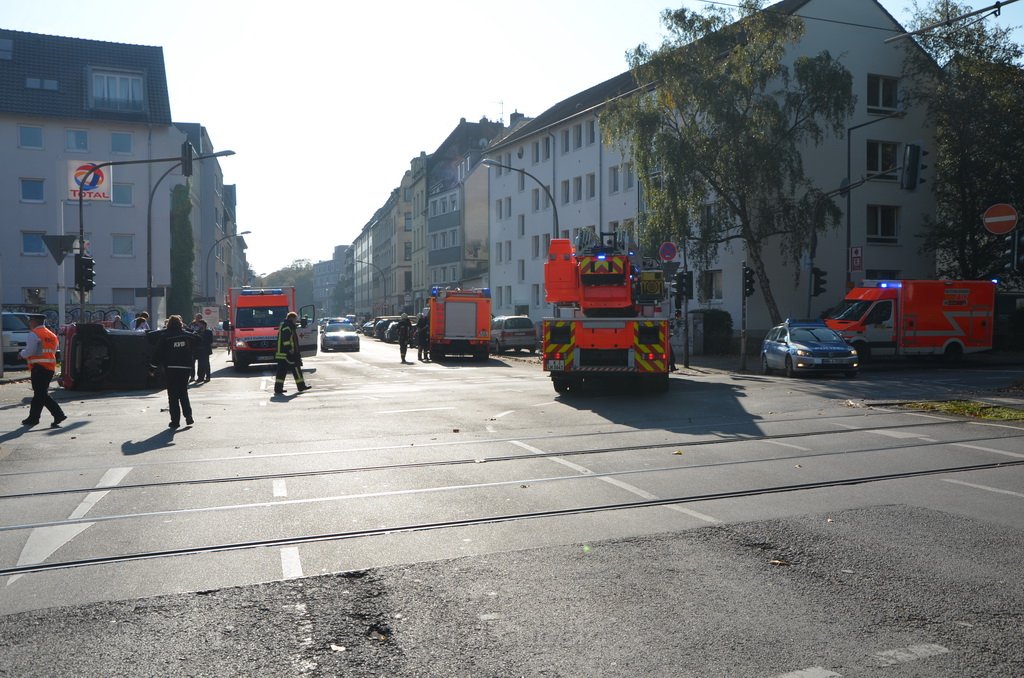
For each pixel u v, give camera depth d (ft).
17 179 166.40
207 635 15.34
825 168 126.62
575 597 17.12
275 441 39.65
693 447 36.37
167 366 45.03
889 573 18.52
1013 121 120.06
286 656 14.37
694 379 75.10
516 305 198.70
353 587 17.94
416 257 302.86
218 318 222.28
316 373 94.89
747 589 17.53
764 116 106.93
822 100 106.32
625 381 72.54
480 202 244.01
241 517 24.48
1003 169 121.60
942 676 13.29
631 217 153.48
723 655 14.15
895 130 132.36
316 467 32.50
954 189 127.24
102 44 178.50
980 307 96.78
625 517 23.93
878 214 132.98
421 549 20.77
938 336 94.99
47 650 14.76
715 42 108.78
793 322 83.20
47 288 167.53
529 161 192.65
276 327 106.52
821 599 16.88
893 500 25.76
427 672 13.64
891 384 66.85
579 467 31.89
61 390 70.74
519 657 14.17
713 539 21.45
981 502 25.41
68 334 69.46
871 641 14.70
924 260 135.74
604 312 63.05
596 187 164.76
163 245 176.76
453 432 42.11
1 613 16.67
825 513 24.14
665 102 110.01
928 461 32.30
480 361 121.60
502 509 24.99
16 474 32.04
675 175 105.91
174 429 44.39
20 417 50.60
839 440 37.78
